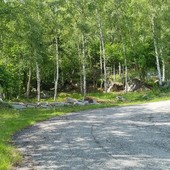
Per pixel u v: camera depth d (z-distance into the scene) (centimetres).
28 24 3114
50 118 2620
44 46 4938
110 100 4459
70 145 1422
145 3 5481
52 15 4912
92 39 6269
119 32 5834
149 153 1198
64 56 6341
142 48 5912
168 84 5250
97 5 5462
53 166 1080
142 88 5616
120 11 5603
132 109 3005
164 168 990
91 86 6781
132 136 1573
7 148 1361
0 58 5162
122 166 1030
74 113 2962
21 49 4925
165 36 5388
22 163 1145
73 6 5241
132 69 7325
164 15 5331
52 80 7156
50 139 1609
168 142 1395
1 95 5641
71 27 5322
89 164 1073
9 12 2941
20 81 6184
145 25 5584
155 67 6462
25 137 1725
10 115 2792
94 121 2245
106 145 1377
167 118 2217
